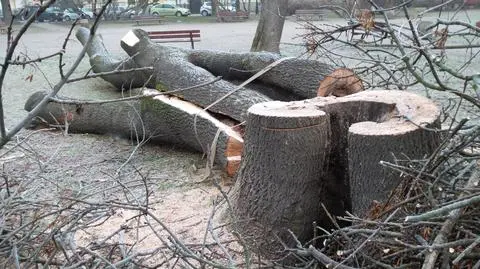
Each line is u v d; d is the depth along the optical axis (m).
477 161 2.32
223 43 14.36
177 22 24.50
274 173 2.78
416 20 3.38
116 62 6.74
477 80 2.22
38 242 2.51
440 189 2.21
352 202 2.68
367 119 2.93
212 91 4.49
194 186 3.99
